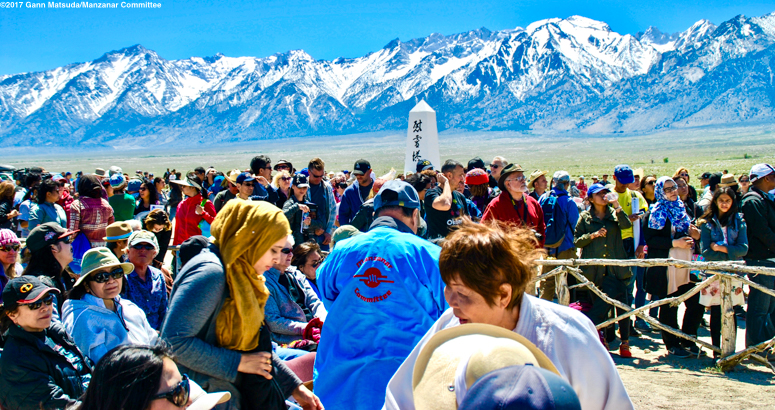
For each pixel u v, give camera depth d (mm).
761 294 5555
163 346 2008
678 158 123812
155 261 5730
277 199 8047
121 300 3832
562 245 6730
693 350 6133
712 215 5973
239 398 2578
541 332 1689
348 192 7758
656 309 7637
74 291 3594
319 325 4125
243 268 2568
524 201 5992
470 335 1506
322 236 7754
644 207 8070
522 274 1697
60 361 3221
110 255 3625
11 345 3104
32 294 3059
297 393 2793
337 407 2553
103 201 6688
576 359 1646
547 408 992
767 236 5633
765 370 5449
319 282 2879
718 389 4773
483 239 1684
